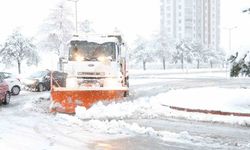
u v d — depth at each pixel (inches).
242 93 854.5
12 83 1019.3
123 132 475.5
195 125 544.1
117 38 789.2
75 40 751.1
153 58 3688.5
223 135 466.0
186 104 703.7
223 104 689.0
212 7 6968.5
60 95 652.7
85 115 618.5
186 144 410.3
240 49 622.8
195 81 1624.0
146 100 812.6
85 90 653.3
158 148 391.2
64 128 507.5
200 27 6697.8
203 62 4788.4
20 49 2281.0
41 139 434.3
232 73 633.6
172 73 2898.6
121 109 656.4
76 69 741.3
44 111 689.0
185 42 4185.5
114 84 740.0
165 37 3880.4
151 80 1716.3
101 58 743.7
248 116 578.9
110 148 390.9
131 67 3969.0
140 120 588.7
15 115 637.3
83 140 429.4
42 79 1169.4
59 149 383.6
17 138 439.5
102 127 509.7
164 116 630.5
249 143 414.6
